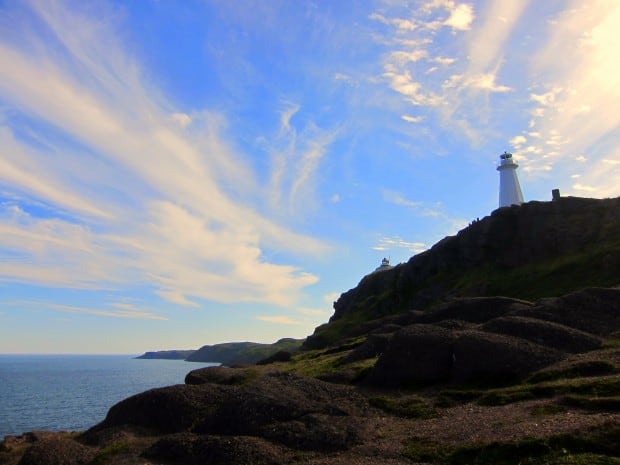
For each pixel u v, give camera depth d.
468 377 33.31
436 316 51.91
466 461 20.25
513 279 79.25
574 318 39.75
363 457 22.75
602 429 19.31
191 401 34.94
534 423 22.12
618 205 79.31
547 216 86.19
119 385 174.25
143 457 27.36
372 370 38.31
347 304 133.75
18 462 31.16
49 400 124.75
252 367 63.66
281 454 24.56
